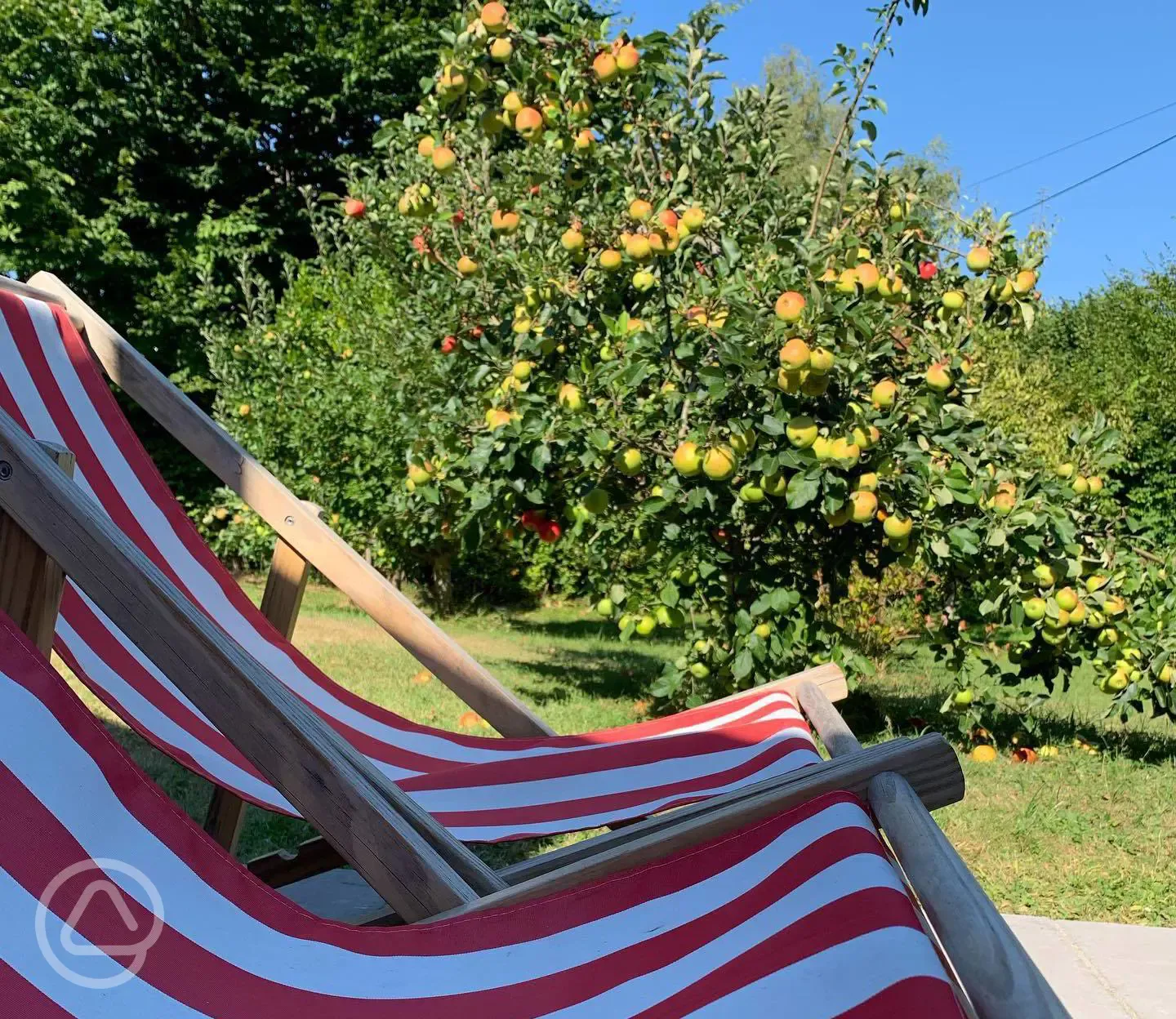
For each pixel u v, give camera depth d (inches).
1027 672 225.6
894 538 180.9
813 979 43.4
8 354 105.0
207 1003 44.9
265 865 106.0
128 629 54.1
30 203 545.6
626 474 186.9
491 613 519.8
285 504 114.5
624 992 47.7
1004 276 188.5
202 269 607.8
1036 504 197.5
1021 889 151.5
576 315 201.6
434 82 186.7
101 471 108.4
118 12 597.6
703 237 194.9
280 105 658.2
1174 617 209.6
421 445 210.4
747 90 226.5
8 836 46.1
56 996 42.9
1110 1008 119.0
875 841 54.5
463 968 50.4
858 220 200.8
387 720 108.8
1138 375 641.6
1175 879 158.2
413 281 266.5
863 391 178.7
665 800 90.0
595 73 174.4
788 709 107.2
